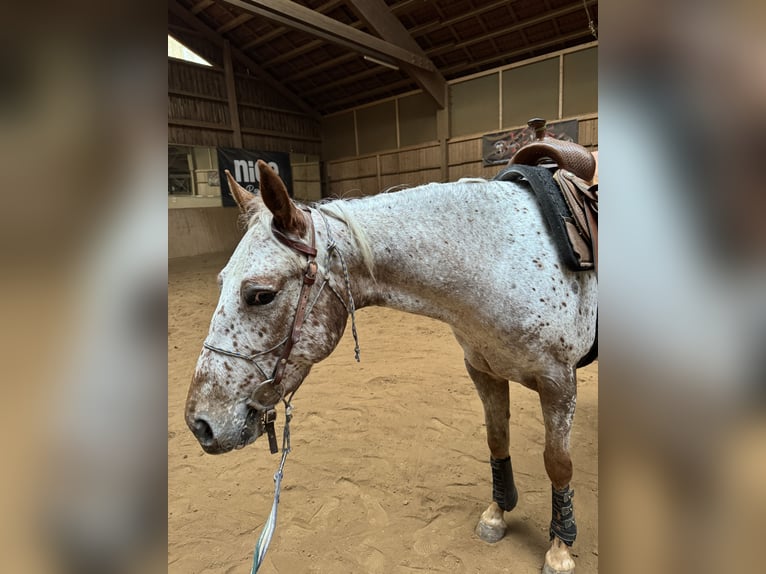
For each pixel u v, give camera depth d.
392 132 9.78
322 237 1.14
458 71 8.41
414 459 2.38
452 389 3.26
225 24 8.62
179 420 2.98
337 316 1.18
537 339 1.24
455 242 1.22
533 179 1.32
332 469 2.34
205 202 9.28
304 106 10.64
